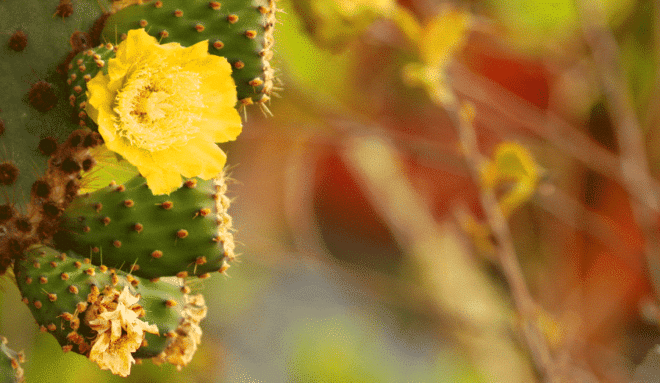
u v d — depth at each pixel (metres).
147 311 1.38
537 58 2.58
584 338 2.37
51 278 1.37
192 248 1.38
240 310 2.53
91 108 1.36
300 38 1.97
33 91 1.40
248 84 1.40
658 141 2.52
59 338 1.37
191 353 1.40
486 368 2.45
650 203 2.04
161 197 1.38
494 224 1.58
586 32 2.10
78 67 1.38
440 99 1.57
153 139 1.36
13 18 1.40
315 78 2.13
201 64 1.37
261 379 2.42
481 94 2.47
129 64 1.36
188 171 1.36
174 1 1.39
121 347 1.36
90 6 1.41
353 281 2.51
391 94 2.56
